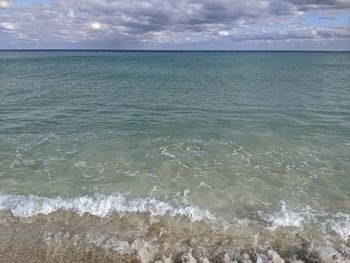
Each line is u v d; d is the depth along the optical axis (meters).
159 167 11.19
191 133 15.23
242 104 22.58
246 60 106.06
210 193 9.46
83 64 80.38
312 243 7.17
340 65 73.50
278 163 11.68
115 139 14.21
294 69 59.34
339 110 20.44
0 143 13.41
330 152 12.82
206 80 39.41
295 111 20.19
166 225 7.80
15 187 9.69
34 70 55.62
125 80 39.97
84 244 7.05
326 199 9.21
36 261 6.59
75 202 8.85
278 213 8.40
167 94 27.48
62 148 12.97
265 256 6.66
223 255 6.71
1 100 22.92
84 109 20.62
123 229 7.62
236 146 13.41
